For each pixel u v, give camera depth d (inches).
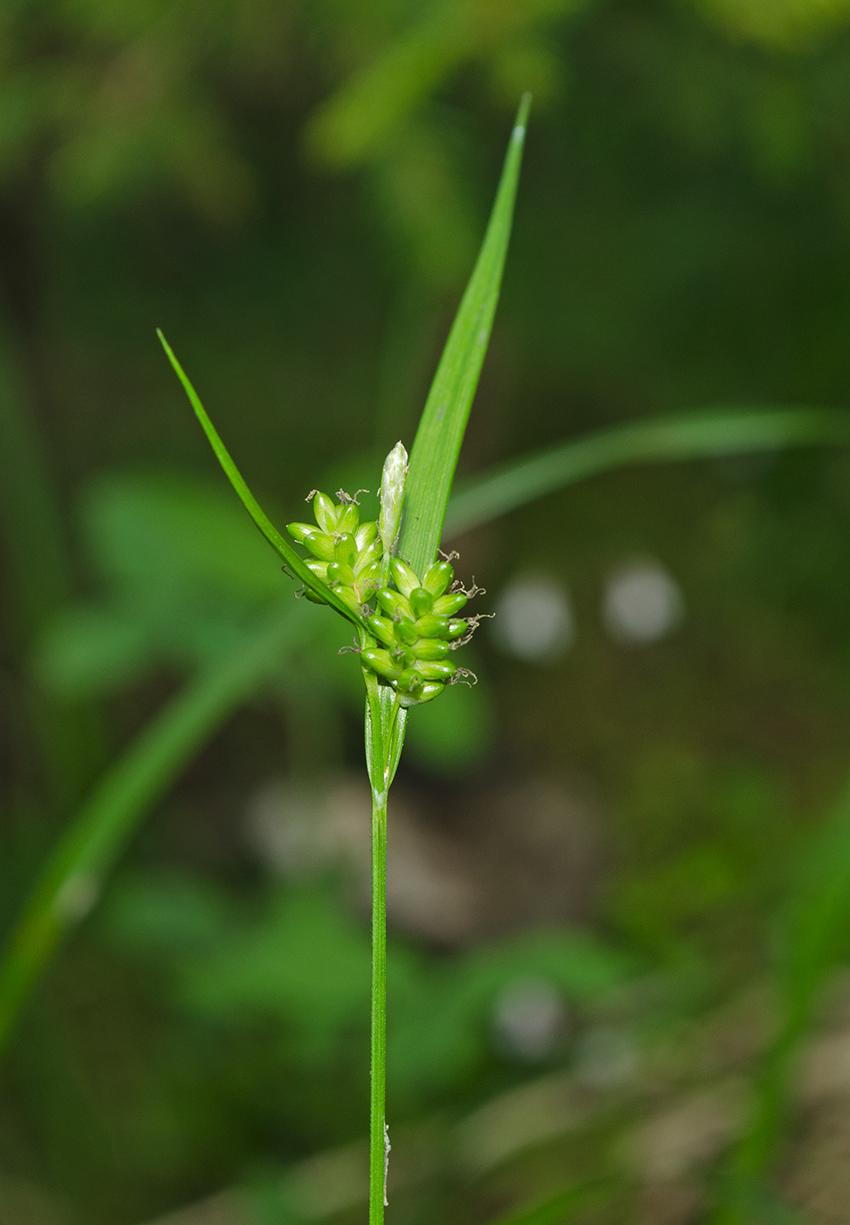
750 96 27.3
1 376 37.2
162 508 28.7
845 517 58.5
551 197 43.2
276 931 28.6
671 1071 29.5
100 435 62.2
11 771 41.7
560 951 26.4
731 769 47.3
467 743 27.6
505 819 44.3
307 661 28.4
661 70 27.4
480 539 54.8
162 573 28.0
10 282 49.1
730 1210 18.3
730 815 44.0
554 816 44.4
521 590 54.4
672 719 52.1
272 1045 33.0
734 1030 30.2
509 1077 31.4
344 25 22.5
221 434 64.4
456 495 18.6
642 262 49.1
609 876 41.9
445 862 41.7
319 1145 30.2
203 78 26.2
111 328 61.7
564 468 18.6
